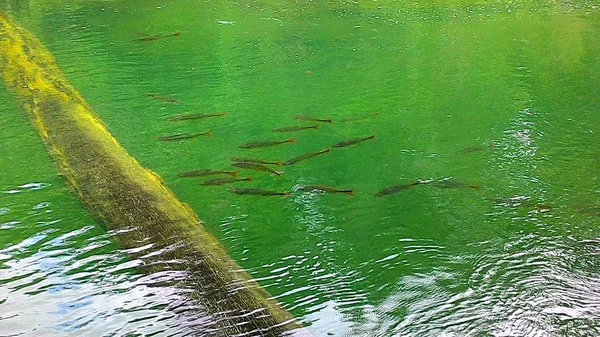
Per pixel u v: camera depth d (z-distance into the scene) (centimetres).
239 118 623
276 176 519
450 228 455
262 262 424
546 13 1024
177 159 542
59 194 486
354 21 988
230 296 394
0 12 980
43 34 875
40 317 379
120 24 944
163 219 457
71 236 441
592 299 392
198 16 1002
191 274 409
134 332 370
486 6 1086
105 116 619
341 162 541
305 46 856
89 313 381
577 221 461
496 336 370
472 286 404
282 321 377
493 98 674
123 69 751
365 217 468
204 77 732
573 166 533
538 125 609
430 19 999
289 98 674
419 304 391
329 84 715
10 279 405
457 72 754
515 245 437
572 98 673
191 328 372
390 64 783
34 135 570
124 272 411
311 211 474
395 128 603
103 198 479
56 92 666
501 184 507
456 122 615
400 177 518
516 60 794
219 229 454
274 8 1066
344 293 400
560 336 369
